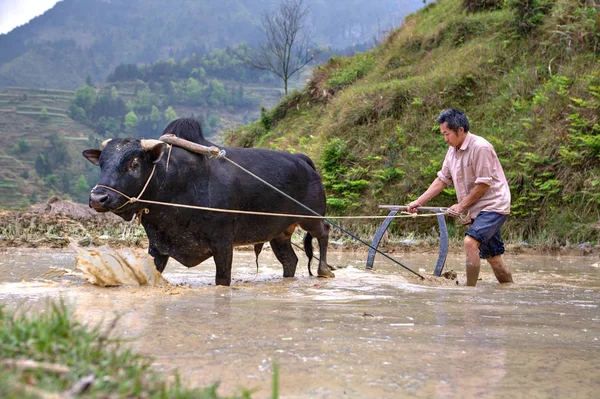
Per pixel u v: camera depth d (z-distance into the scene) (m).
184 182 7.25
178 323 4.71
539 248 13.70
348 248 14.07
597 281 8.56
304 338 4.28
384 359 3.77
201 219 7.37
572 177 15.10
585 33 17.64
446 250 8.87
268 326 4.68
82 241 12.87
